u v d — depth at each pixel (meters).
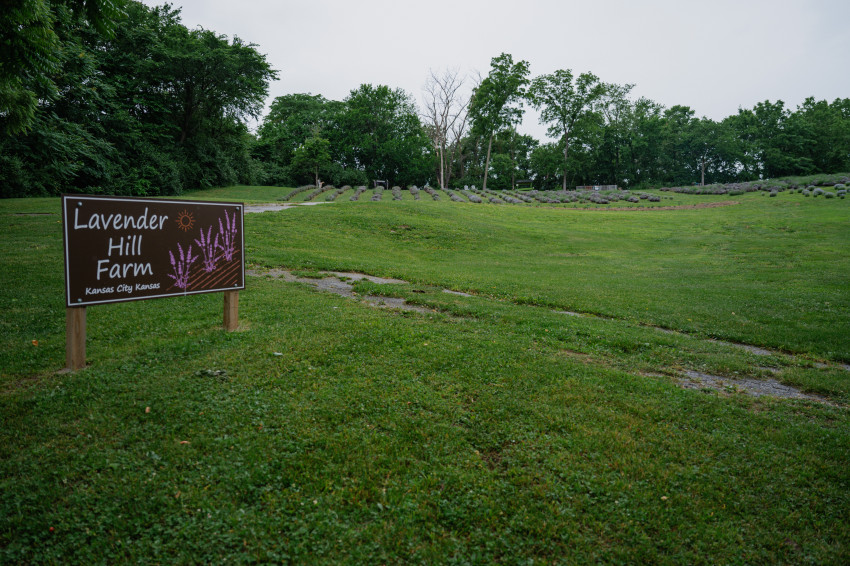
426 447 5.44
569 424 6.10
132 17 55.53
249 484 4.67
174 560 3.79
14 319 9.70
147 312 10.49
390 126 95.69
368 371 7.48
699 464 5.42
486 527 4.30
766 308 14.25
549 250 28.00
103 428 5.59
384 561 3.91
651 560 4.02
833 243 28.80
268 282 14.53
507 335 10.07
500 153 111.25
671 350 9.86
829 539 4.39
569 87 89.50
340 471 4.95
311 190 69.06
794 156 98.00
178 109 63.16
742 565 3.99
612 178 106.25
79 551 3.85
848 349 10.51
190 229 8.40
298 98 99.06
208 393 6.52
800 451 5.80
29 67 7.57
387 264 20.14
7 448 5.16
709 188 70.44
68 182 44.62
